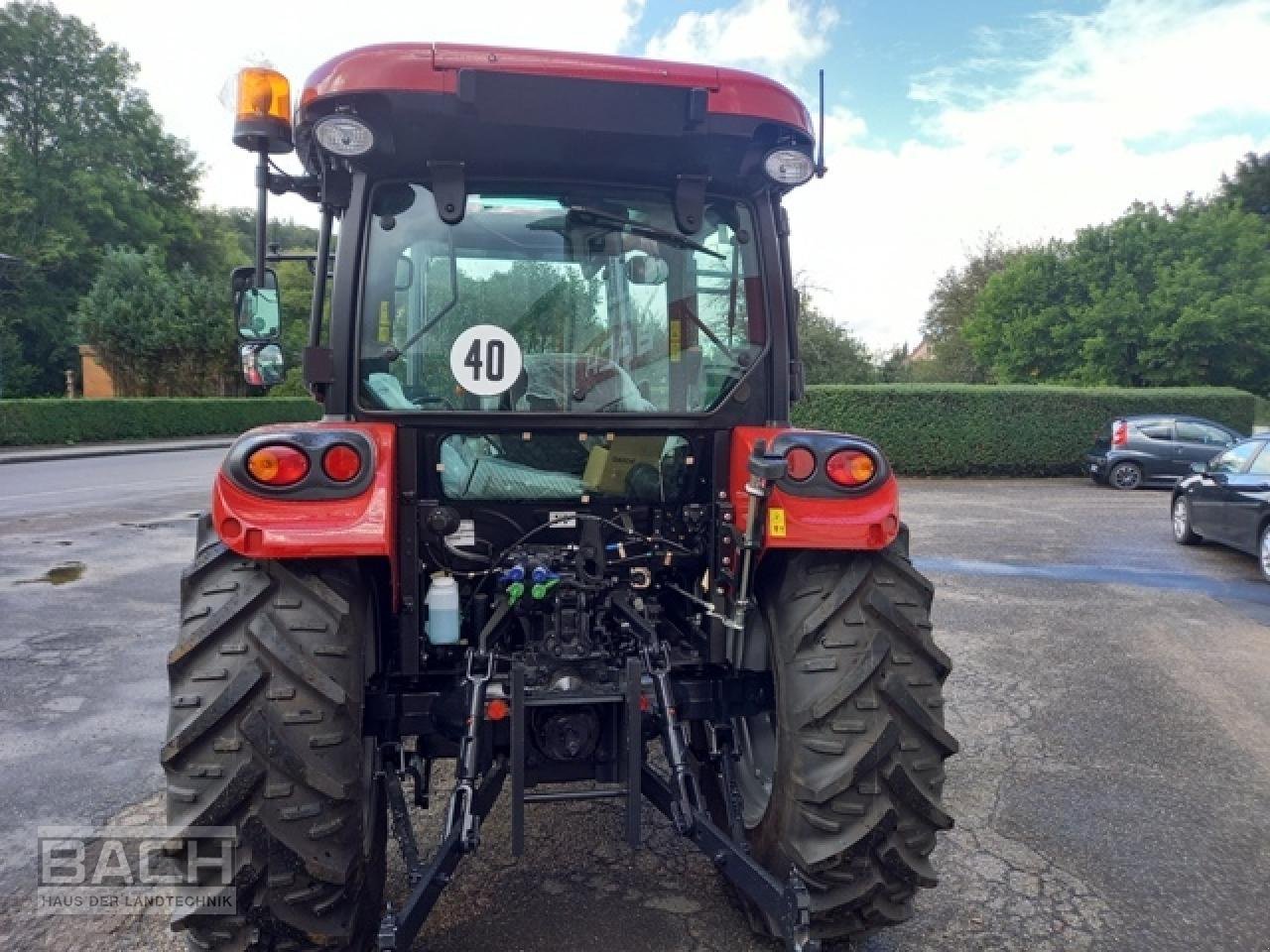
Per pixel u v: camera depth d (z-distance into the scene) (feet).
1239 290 76.28
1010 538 35.76
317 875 7.29
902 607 8.48
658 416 9.18
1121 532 37.88
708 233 9.52
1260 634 22.07
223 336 115.96
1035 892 10.41
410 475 8.67
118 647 20.33
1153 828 12.04
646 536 9.51
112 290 115.03
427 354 8.96
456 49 8.14
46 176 143.43
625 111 8.38
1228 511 31.04
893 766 8.10
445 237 8.99
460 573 9.20
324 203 9.08
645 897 10.21
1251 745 15.02
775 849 8.64
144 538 34.45
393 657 9.26
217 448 90.38
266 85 8.52
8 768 13.84
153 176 159.33
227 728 7.24
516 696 7.88
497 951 9.18
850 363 87.04
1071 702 17.01
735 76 8.56
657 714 8.57
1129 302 78.38
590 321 9.25
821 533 8.28
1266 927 9.79
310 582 7.72
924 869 8.38
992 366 93.50
